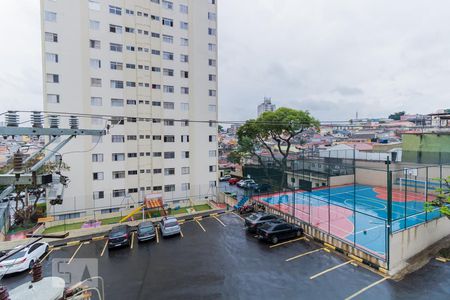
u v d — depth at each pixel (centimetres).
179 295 1189
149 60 3366
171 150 3534
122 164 3216
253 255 1617
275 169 3272
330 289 1198
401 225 1534
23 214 2502
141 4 3312
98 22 3072
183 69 3609
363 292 1162
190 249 1756
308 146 6394
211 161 3794
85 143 3000
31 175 651
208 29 3766
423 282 1234
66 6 2905
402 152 3356
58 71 2875
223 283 1286
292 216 2173
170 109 3525
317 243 1784
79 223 2597
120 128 3203
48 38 2831
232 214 2650
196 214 2695
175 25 3547
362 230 1916
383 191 3375
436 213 1720
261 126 4006
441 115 3506
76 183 2952
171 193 3541
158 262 1567
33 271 759
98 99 3084
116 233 1872
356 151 4159
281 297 1147
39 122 737
